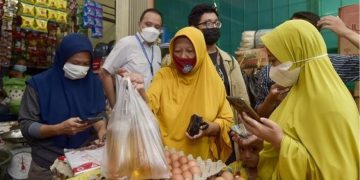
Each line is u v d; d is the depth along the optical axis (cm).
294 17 196
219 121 151
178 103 155
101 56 275
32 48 288
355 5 225
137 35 235
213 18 207
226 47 346
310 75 108
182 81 159
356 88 184
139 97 117
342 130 98
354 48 223
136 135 109
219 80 163
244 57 258
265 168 117
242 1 336
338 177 95
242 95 205
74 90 166
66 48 159
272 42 114
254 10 330
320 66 108
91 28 300
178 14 346
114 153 107
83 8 293
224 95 161
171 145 150
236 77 206
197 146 150
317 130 101
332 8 282
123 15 280
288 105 114
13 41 273
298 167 101
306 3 297
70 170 126
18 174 254
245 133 132
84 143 163
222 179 116
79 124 145
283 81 115
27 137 158
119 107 113
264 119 106
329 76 107
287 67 111
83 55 161
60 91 163
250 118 108
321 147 99
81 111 165
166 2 341
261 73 200
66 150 144
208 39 203
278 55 113
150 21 230
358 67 172
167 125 153
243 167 133
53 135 152
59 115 161
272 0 319
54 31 281
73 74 161
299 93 112
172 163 122
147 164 106
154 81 164
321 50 110
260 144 129
